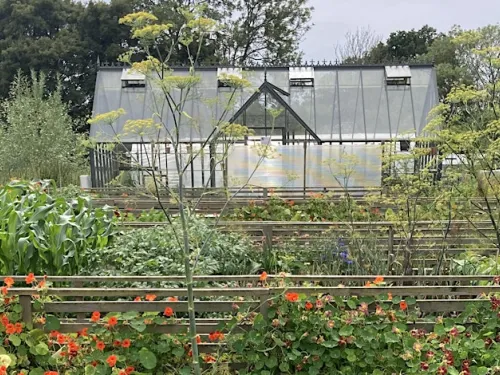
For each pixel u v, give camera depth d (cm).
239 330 311
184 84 251
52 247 378
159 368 300
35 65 2397
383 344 307
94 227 453
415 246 475
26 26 2591
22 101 1204
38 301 297
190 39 260
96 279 333
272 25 2550
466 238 519
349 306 307
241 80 271
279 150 1031
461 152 459
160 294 305
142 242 472
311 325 302
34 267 383
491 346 307
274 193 838
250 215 692
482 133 423
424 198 533
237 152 1034
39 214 381
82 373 295
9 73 2381
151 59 249
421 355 300
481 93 458
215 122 291
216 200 753
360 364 299
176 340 300
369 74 1321
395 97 1282
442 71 2258
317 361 298
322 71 1336
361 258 456
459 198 530
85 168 1261
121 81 1307
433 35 3116
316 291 305
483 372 286
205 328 309
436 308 319
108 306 301
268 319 304
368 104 1273
